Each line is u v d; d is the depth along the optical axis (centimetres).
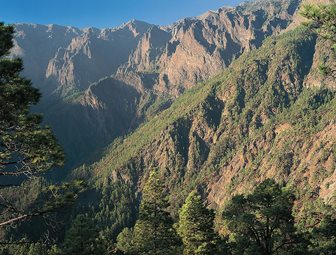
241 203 3034
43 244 2245
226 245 3616
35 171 2328
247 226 2866
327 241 3086
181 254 4150
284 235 2959
